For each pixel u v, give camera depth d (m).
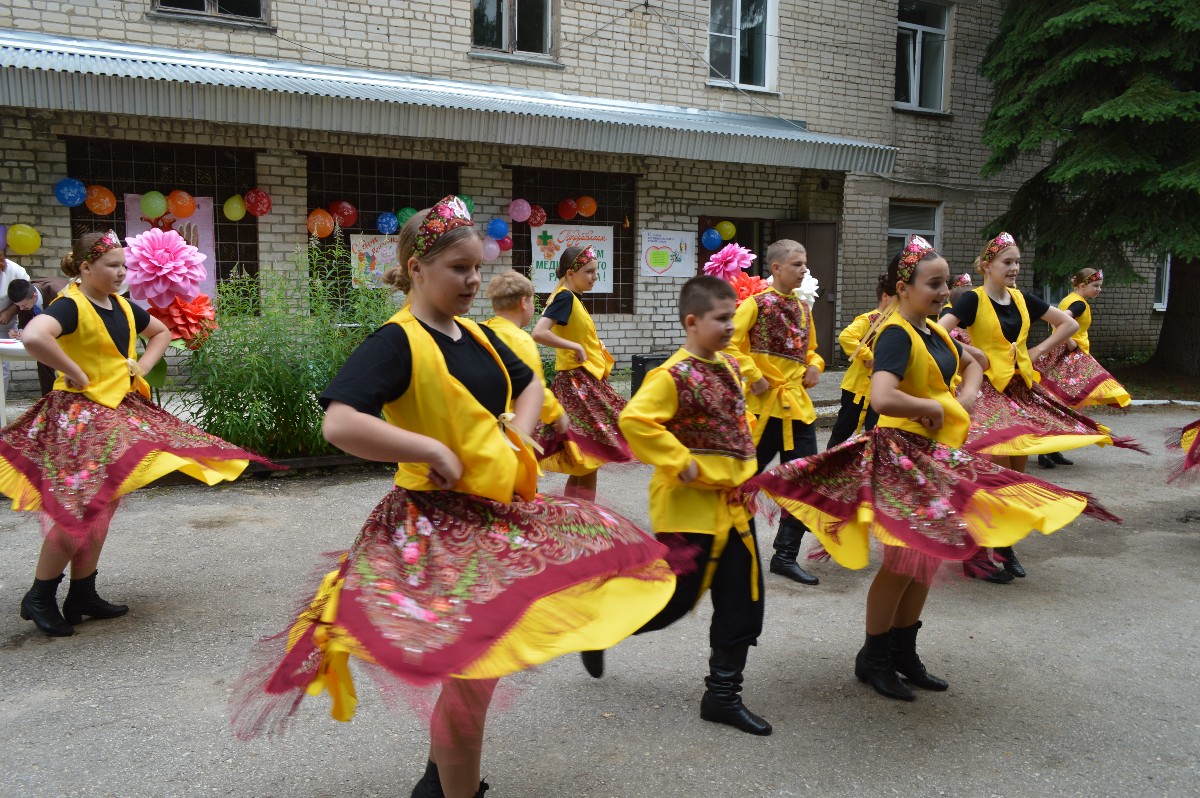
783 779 3.12
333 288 8.45
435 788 2.71
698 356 3.39
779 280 5.52
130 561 5.33
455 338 2.55
